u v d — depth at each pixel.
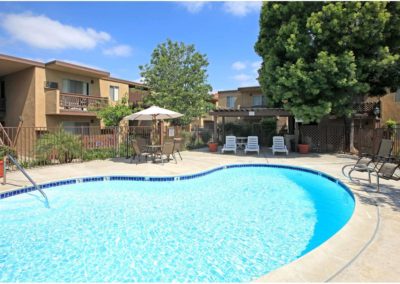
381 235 3.87
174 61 19.36
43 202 6.64
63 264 3.82
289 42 12.54
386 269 2.95
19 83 16.67
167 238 4.66
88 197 7.12
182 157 13.59
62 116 16.97
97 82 19.19
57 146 11.04
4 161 7.45
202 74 19.62
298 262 3.05
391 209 5.05
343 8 11.86
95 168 10.12
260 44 14.88
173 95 18.31
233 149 15.28
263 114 15.88
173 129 16.97
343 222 5.41
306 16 12.84
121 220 5.51
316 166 10.60
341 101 13.03
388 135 12.09
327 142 16.23
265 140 19.98
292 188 8.18
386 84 14.42
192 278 3.44
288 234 4.82
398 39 12.40
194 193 7.59
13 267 3.75
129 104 20.16
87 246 4.37
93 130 18.33
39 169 9.79
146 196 7.27
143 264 3.81
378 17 11.30
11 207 6.28
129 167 10.39
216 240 4.58
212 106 19.97
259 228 5.09
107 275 3.53
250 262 3.85
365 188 6.80
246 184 8.69
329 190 7.91
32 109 15.77
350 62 12.02
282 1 13.53
